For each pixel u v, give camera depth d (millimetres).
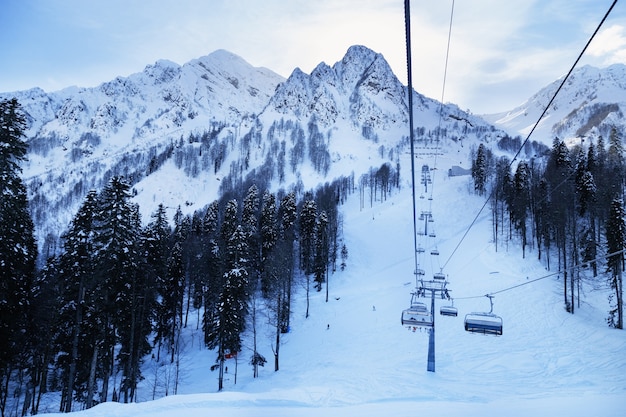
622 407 18750
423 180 143625
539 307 52094
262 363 41062
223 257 48156
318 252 69500
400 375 31141
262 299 61875
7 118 25422
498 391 26594
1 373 30062
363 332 50562
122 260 30906
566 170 85750
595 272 59875
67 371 34719
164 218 43781
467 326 26594
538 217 70438
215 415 17453
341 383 27641
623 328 45406
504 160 143125
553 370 34938
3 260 26609
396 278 71688
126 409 18531
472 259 73000
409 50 6141
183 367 45875
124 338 37062
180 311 53031
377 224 100312
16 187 25953
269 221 69875
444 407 19484
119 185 31625
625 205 66438
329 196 118812
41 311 33156
